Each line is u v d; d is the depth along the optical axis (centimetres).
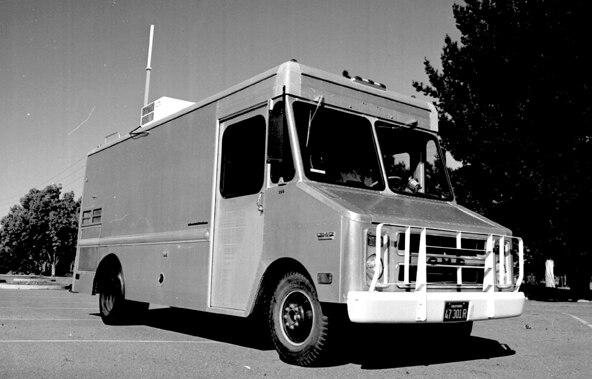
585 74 1872
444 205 684
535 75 1908
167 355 627
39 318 1005
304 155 594
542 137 1955
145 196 870
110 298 926
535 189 1883
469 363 608
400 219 540
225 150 704
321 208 547
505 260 620
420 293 525
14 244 5678
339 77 653
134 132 930
